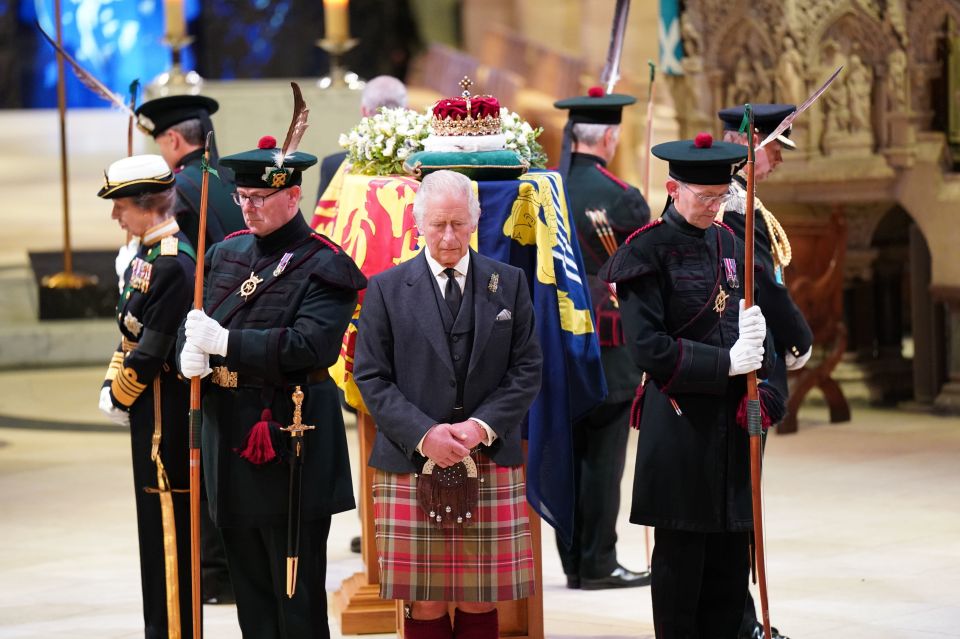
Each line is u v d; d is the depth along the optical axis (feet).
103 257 168.25
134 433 62.13
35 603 77.61
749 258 57.57
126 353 61.87
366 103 90.53
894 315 132.05
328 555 87.10
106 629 72.95
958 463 105.81
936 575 79.41
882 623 71.31
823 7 119.85
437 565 55.93
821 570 80.79
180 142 75.82
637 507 59.98
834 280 119.03
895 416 123.34
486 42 217.56
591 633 71.51
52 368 151.84
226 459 56.65
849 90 120.57
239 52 298.15
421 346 55.93
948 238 120.37
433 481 55.16
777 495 98.22
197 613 57.88
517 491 56.75
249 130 139.23
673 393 58.90
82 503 100.48
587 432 79.71
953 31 118.73
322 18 298.56
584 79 187.83
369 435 72.38
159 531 62.54
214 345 54.90
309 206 139.03
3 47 308.81
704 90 128.36
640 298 58.75
